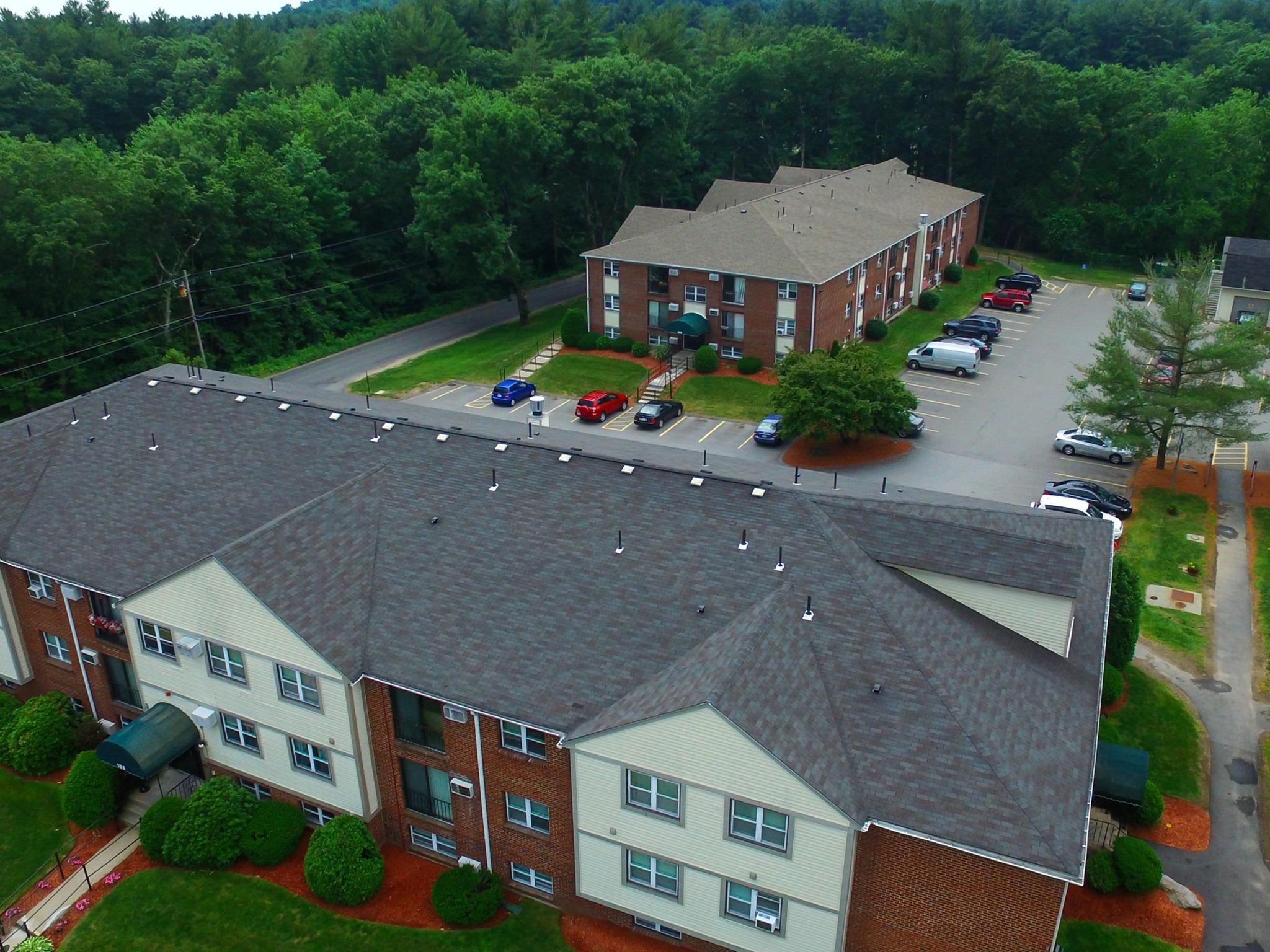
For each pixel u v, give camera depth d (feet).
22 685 108.58
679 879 74.18
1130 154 302.04
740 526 85.05
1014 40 487.20
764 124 348.38
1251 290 228.84
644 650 77.00
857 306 220.43
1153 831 90.43
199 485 103.86
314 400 121.19
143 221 207.82
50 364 194.29
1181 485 158.51
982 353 218.18
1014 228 324.19
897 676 72.08
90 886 87.51
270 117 265.13
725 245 209.67
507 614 82.53
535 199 271.69
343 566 87.86
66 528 101.96
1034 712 72.69
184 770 99.40
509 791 80.84
